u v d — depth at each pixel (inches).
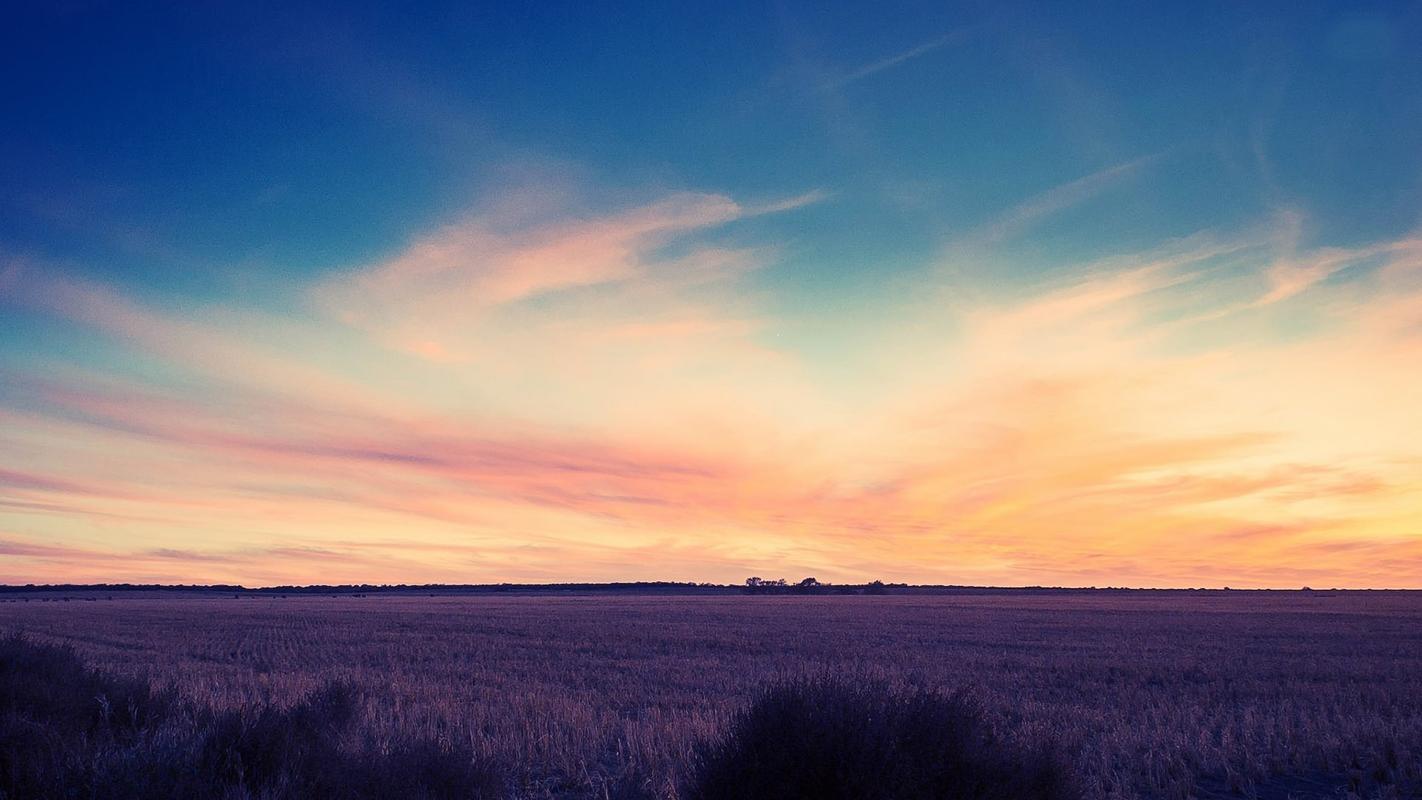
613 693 766.5
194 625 1956.2
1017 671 987.3
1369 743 494.3
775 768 249.6
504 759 417.7
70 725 359.6
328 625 1968.5
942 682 832.9
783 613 2733.8
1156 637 1621.6
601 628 1862.7
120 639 1509.6
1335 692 810.8
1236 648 1365.7
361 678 841.5
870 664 1011.9
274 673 896.9
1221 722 609.9
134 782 271.1
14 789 271.7
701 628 1863.9
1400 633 1763.0
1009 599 5083.7
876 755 246.2
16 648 435.5
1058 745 320.8
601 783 402.3
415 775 314.8
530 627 1892.2
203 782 280.1
